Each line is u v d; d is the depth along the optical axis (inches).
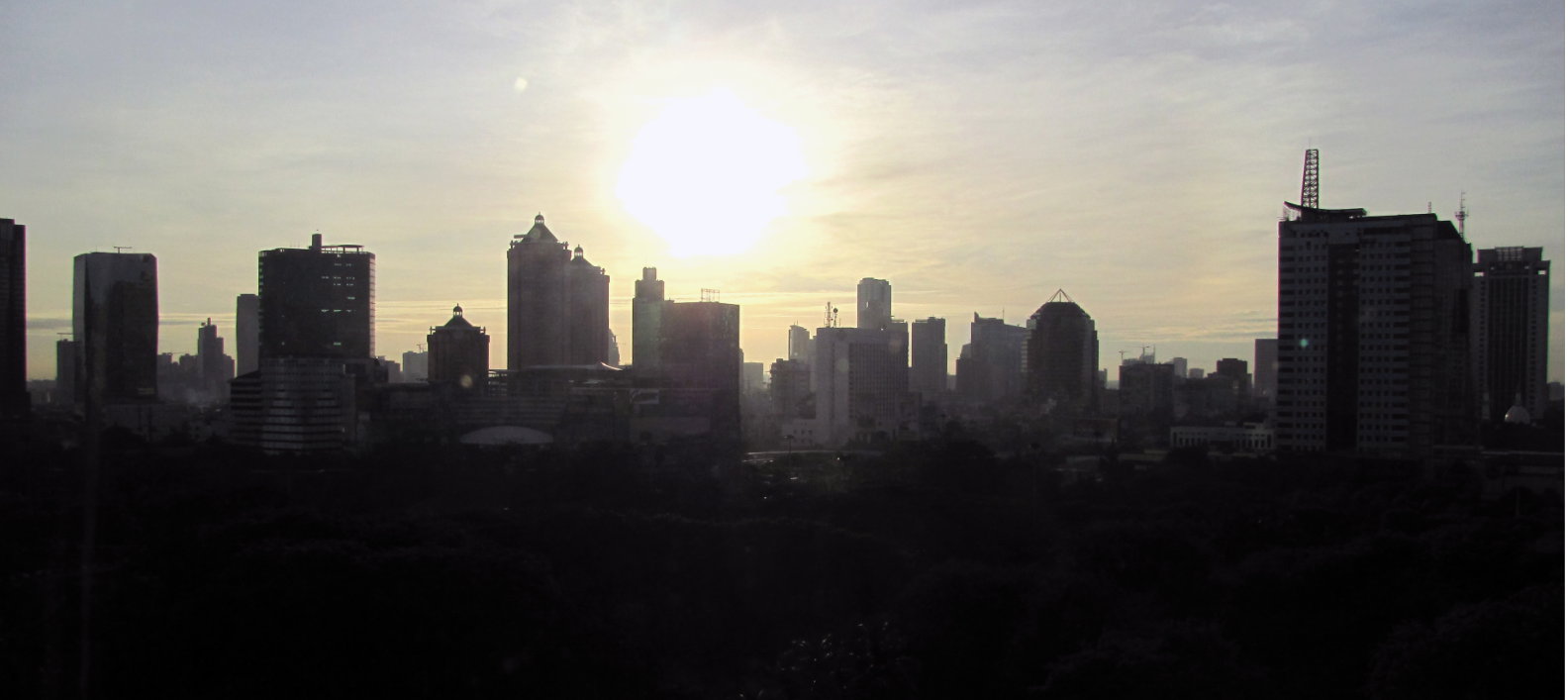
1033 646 4357.8
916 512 6830.7
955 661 4367.6
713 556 5777.6
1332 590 4525.1
